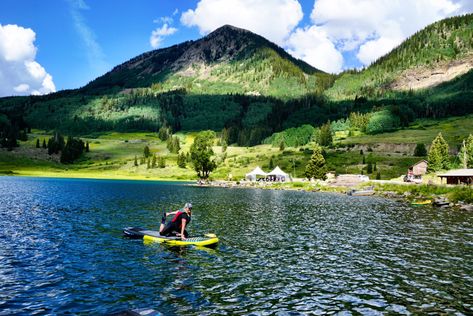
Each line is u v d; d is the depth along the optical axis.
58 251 22.08
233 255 22.16
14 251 21.81
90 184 111.38
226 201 61.66
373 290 16.06
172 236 26.05
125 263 19.77
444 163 128.12
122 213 40.88
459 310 13.89
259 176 157.88
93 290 15.37
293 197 76.06
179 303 14.09
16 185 92.56
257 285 16.53
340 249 24.20
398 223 36.66
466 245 25.72
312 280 17.41
